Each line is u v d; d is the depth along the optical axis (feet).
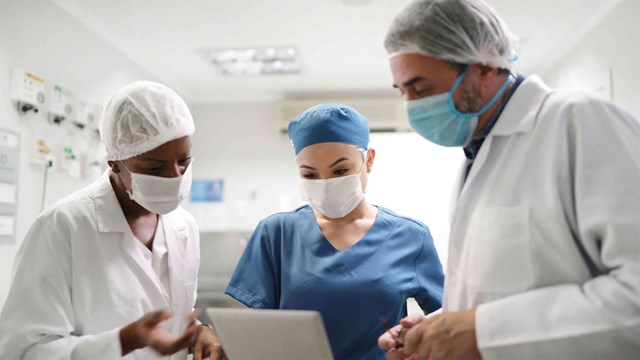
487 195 3.36
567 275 2.98
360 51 11.89
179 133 4.14
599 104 3.05
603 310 2.60
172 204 4.29
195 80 13.99
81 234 4.08
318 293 4.31
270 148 15.53
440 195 13.70
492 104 3.47
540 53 12.02
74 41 9.84
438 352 2.91
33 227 4.06
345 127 4.58
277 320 2.95
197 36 11.00
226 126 15.79
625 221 2.70
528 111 3.37
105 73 10.96
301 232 4.71
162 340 3.34
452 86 3.34
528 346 2.73
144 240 4.64
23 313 3.74
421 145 13.94
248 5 9.61
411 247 4.61
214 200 15.53
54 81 9.16
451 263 3.66
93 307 4.00
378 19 10.16
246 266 4.70
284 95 15.40
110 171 4.59
